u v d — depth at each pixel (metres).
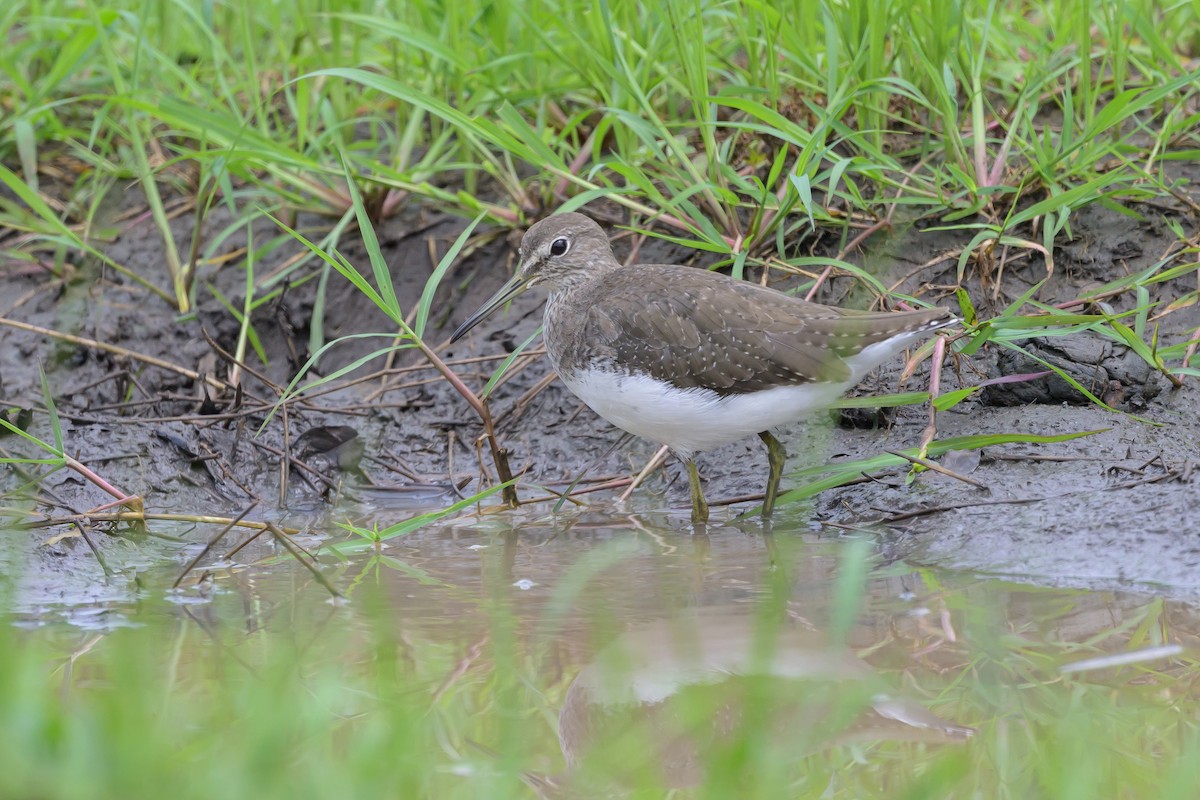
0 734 6.39
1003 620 8.19
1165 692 7.16
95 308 14.38
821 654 7.82
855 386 11.67
